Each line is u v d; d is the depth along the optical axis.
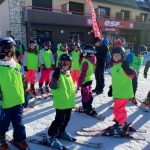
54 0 20.02
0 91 3.66
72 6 21.39
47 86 7.79
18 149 4.02
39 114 5.79
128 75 4.42
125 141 4.51
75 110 6.05
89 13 22.25
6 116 3.76
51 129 4.19
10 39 3.79
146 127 5.23
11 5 18.62
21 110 3.87
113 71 4.54
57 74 3.97
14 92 3.71
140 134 4.84
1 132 3.86
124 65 4.45
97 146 4.23
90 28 21.44
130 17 26.52
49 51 7.83
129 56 7.34
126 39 25.86
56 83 3.94
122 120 4.68
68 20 18.97
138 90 8.79
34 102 6.71
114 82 4.54
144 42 27.47
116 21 22.81
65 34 19.98
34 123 5.23
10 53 3.72
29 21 17.08
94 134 4.72
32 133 4.72
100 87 7.88
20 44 13.62
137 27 24.94
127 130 4.85
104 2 23.52
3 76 3.64
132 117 5.80
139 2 28.52
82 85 5.73
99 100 7.18
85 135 4.68
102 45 7.67
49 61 7.69
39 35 18.56
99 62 7.68
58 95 4.06
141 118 5.76
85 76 5.53
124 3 25.34
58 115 4.12
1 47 3.67
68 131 4.88
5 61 3.72
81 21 19.77
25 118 5.50
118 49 4.46
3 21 19.88
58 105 4.07
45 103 6.67
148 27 26.03
